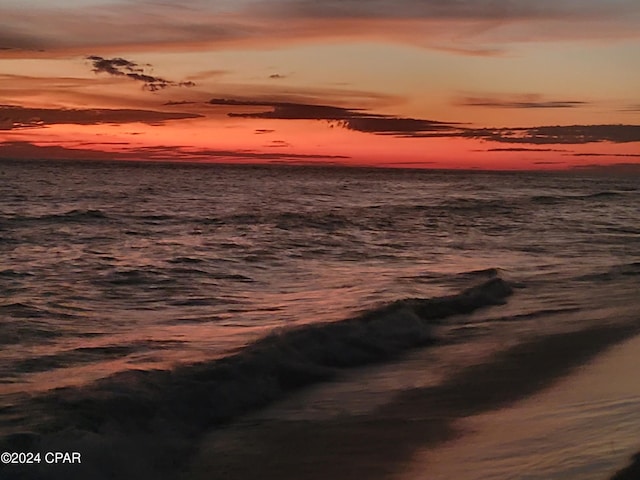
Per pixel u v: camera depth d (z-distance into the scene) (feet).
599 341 36.14
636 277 57.82
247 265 67.72
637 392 26.37
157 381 26.73
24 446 20.63
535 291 52.13
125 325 41.19
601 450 20.38
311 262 70.18
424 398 27.61
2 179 247.29
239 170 602.44
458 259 72.69
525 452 21.13
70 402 24.31
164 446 22.67
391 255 76.18
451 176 571.28
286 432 24.23
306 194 213.25
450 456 21.56
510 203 177.78
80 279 58.39
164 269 64.18
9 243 80.33
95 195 172.35
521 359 32.99
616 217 135.74
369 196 208.74
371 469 21.12
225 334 37.96
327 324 35.70
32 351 34.32
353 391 28.73
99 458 20.92
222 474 21.08
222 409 26.07
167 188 224.74
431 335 38.14
